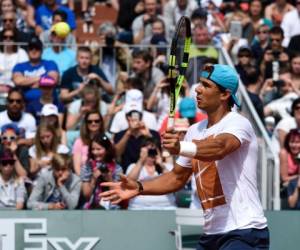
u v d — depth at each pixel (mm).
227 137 11289
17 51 22703
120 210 15844
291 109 21312
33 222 15641
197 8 24953
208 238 11852
